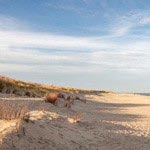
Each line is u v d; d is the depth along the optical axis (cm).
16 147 1049
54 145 1230
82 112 2755
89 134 1555
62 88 7306
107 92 9606
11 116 1247
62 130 1441
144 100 6538
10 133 1094
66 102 2808
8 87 3644
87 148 1333
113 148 1385
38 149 1123
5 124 1164
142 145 1481
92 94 7694
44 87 5897
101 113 2962
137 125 2108
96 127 1766
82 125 1722
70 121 1675
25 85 4794
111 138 1566
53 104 2655
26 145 1102
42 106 2353
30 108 2106
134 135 1697
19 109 1423
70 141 1357
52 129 1385
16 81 5262
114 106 4328
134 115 2981
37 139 1199
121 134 1691
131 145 1465
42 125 1358
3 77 4897
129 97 7756
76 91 7469
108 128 1822
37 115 1520
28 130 1217
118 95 8500
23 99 2631
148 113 3275
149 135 1734
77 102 3878
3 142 1027
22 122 1243
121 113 3134
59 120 1573
